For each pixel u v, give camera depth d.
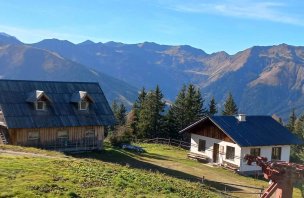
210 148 54.06
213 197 25.56
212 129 53.91
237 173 48.50
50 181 20.69
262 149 50.97
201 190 27.31
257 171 49.91
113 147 55.81
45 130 46.56
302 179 8.99
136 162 45.44
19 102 46.59
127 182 23.19
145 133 94.00
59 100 49.84
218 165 52.03
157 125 94.44
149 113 94.62
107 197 19.61
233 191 34.22
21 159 26.16
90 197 19.28
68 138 48.38
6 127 44.97
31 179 20.53
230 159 50.75
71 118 48.59
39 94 46.47
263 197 9.00
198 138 56.25
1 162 24.14
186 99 97.38
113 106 134.50
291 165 9.12
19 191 18.20
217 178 42.50
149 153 56.75
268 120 57.12
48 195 18.34
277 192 9.10
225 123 52.66
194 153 56.59
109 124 51.12
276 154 52.53
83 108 50.69
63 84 52.41
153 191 22.69
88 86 54.50
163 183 24.95
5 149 33.44
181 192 24.14
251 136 50.97
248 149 49.66
